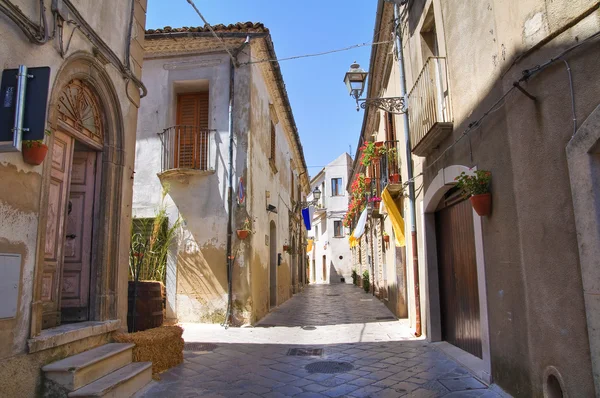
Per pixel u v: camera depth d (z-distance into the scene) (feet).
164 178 34.22
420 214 26.05
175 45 35.29
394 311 38.24
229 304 31.86
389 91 38.86
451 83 19.69
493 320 15.61
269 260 43.98
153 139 35.32
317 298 59.82
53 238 15.75
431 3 22.44
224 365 19.77
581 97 10.18
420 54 24.81
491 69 15.23
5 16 11.65
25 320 12.26
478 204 15.62
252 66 35.68
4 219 11.51
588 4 9.97
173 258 33.27
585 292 9.96
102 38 16.94
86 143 17.24
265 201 41.34
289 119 56.18
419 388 15.93
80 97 16.55
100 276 17.20
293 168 72.64
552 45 11.27
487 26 15.53
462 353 20.33
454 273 22.16
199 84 36.14
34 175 12.75
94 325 15.92
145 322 20.54
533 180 12.30
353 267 107.65
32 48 12.67
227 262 32.60
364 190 53.47
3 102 11.32
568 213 10.75
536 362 12.41
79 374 13.23
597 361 9.59
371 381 17.01
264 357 21.45
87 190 17.78
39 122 11.30
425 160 24.29
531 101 12.26
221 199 33.53
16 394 11.75
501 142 14.52
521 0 12.67
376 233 56.85
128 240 19.08
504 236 14.48
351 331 29.40
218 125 34.55
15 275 11.85
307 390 15.97
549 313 11.67
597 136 9.43
